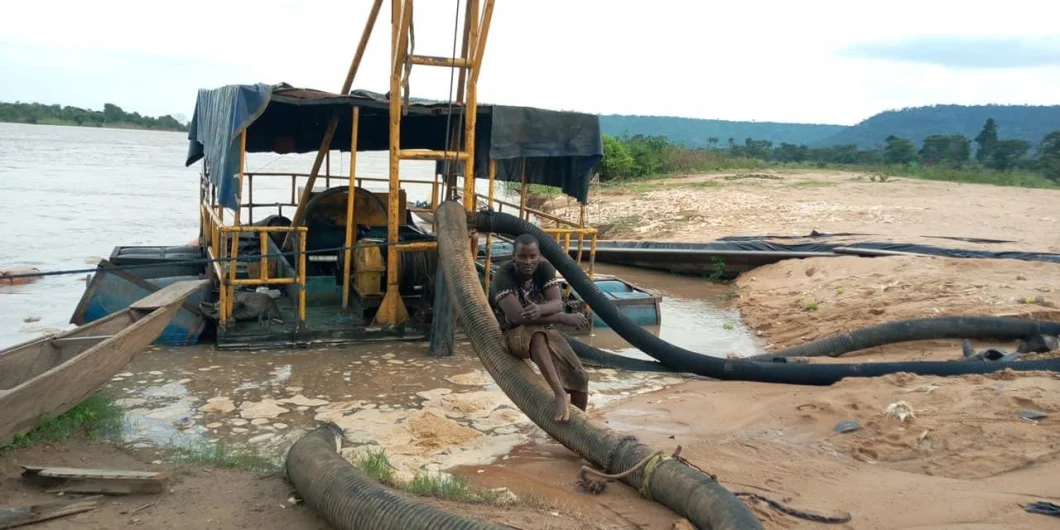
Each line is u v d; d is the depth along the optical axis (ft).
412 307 40.06
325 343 35.42
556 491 19.83
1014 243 60.34
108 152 245.86
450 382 30.58
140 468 20.01
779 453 22.24
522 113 37.14
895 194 96.37
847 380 28.89
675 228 76.28
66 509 16.96
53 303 43.83
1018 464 19.92
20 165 165.99
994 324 34.50
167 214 89.51
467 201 37.04
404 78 34.40
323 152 41.96
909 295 41.73
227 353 33.73
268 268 42.93
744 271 57.72
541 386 23.18
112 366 23.71
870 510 18.03
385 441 23.94
